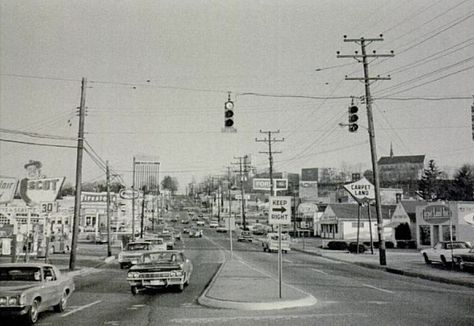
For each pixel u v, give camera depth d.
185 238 98.00
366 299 18.05
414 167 158.25
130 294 20.44
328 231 86.75
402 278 27.62
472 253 30.84
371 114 37.84
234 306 16.03
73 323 13.53
